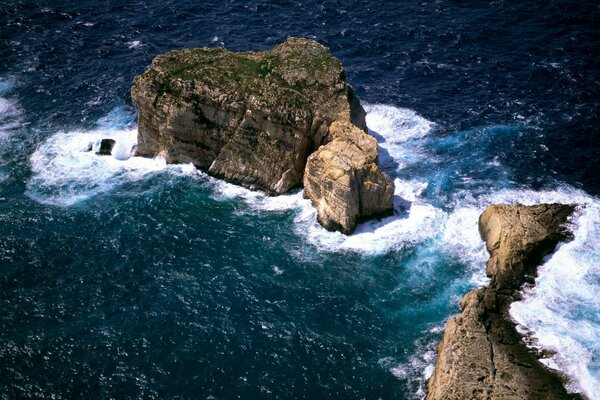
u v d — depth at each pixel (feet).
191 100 238.68
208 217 227.81
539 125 264.31
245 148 239.71
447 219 223.51
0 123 272.51
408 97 284.00
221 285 201.67
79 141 263.49
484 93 283.79
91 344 182.39
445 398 156.46
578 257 197.57
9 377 173.27
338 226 219.82
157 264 208.74
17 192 238.07
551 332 175.63
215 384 172.65
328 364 178.40
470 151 254.27
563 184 235.81
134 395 169.58
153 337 184.85
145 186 241.14
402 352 181.98
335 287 201.57
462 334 173.17
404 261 209.46
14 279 202.08
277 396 169.99
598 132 258.78
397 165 248.93
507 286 189.78
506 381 160.35
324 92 237.86
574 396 158.40
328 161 217.36
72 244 215.51
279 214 229.04
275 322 190.08
